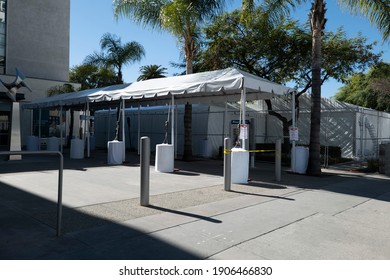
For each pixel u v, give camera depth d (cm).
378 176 1186
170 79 1396
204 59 1814
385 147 1230
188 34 1539
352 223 587
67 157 1708
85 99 1603
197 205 686
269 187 905
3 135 2425
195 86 1141
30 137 1991
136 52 2359
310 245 475
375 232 539
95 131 2766
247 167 961
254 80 1050
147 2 1523
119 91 1469
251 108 2242
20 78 1512
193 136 2031
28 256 408
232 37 1745
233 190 852
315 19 1167
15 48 2683
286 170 1275
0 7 2638
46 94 2705
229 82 1047
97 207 652
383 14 1177
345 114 1958
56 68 2900
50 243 452
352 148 1912
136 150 2361
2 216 578
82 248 438
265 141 2256
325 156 1483
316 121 1152
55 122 2731
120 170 1212
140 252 430
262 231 529
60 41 2927
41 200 704
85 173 1124
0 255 409
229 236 502
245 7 1316
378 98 3030
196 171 1225
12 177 1005
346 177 1143
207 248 452
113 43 2323
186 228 532
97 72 3753
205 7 1465
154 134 2272
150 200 722
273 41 1673
